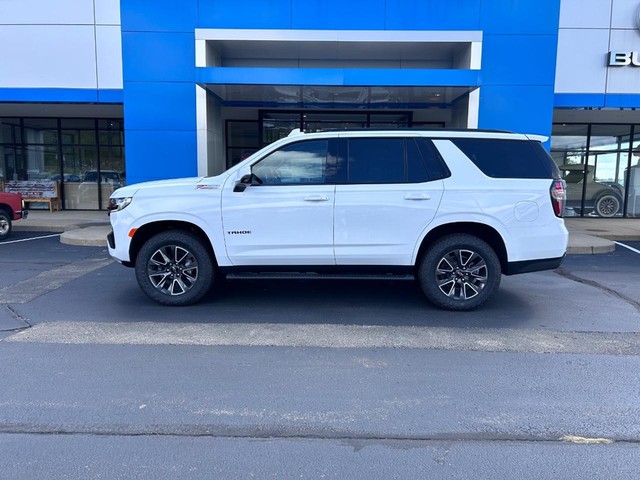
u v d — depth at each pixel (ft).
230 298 22.95
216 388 13.82
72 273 28.55
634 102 47.91
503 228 20.08
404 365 15.42
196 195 20.38
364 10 42.29
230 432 11.64
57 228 48.39
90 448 10.96
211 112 45.11
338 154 20.44
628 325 19.34
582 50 47.93
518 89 42.50
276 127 55.06
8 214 43.06
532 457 10.71
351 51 45.68
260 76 39.81
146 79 42.73
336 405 12.93
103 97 49.39
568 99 48.06
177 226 21.43
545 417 12.35
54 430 11.66
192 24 42.34
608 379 14.47
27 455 10.68
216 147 47.14
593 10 47.57
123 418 12.21
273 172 20.49
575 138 61.82
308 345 16.99
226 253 20.51
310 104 50.01
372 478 10.00
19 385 13.88
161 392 13.55
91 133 63.98
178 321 19.47
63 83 49.34
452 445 11.17
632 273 29.66
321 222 20.16
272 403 13.01
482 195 19.99
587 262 33.55
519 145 20.61
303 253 20.36
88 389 13.67
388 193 20.03
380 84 40.06
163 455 10.73
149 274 21.08
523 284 26.45
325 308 21.39
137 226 20.61
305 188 20.16
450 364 15.49
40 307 21.33
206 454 10.78
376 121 55.21
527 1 41.81
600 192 62.23
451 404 13.00
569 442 11.30
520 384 14.14
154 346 16.80
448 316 20.34
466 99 43.42
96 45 48.80
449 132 20.68
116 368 15.03
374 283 26.07
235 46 44.52
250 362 15.57
